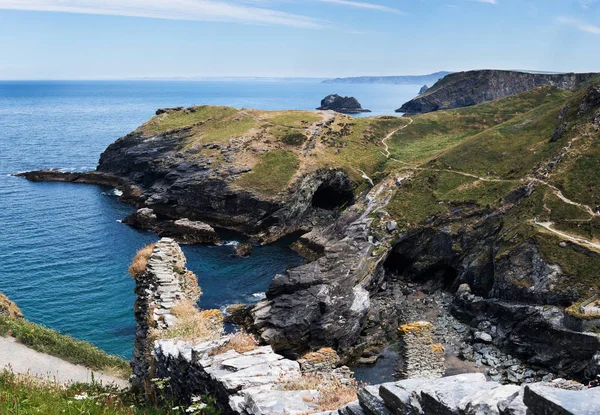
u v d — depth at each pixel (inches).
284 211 3912.4
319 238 3435.0
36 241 3314.5
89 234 3513.8
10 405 569.6
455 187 3380.9
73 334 2121.1
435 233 3063.5
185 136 5098.4
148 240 3430.1
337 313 2155.5
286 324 2057.1
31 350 1317.7
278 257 3289.9
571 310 2000.5
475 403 334.3
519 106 6131.9
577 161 2982.3
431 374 1563.7
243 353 706.8
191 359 711.1
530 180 3034.0
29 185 4970.5
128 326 2199.8
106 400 692.7
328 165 4394.7
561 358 1947.6
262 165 4303.6
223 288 2723.9
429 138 5497.1
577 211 2635.3
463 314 2444.6
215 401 620.4
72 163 6166.3
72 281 2684.5
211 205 4023.1
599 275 2182.6
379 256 2851.9
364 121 5728.3
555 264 2294.5
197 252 3339.1
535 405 282.0
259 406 544.4
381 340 2191.2
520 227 2603.3
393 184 3587.6
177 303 1027.9
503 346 2148.1
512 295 2331.4
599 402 261.6
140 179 4820.4
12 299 2443.4
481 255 2751.0
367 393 444.1
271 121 5383.9
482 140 3848.4
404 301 2701.8
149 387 877.2
